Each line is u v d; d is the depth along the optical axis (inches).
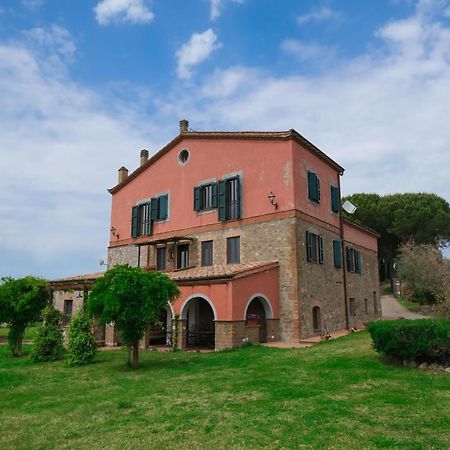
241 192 778.8
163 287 468.8
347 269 921.5
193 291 647.8
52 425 252.8
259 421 241.4
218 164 825.5
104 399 314.5
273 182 738.8
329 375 363.3
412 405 262.7
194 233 836.6
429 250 1232.2
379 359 409.7
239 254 762.8
